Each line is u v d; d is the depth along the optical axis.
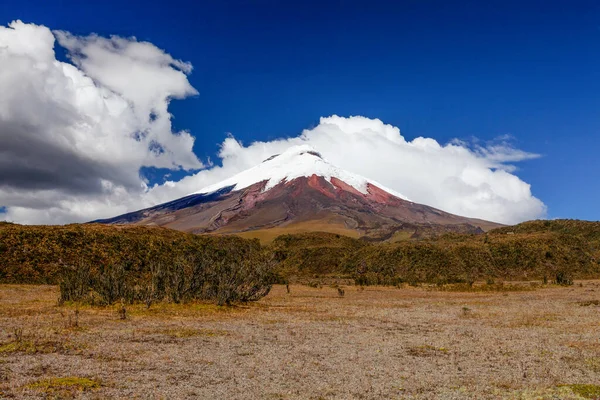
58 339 20.52
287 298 52.97
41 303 36.84
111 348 19.14
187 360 17.52
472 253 110.44
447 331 26.97
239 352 19.36
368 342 22.75
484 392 14.41
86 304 35.69
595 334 25.94
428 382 15.41
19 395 12.34
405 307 42.41
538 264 106.81
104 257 74.50
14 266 64.38
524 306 43.28
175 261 45.41
